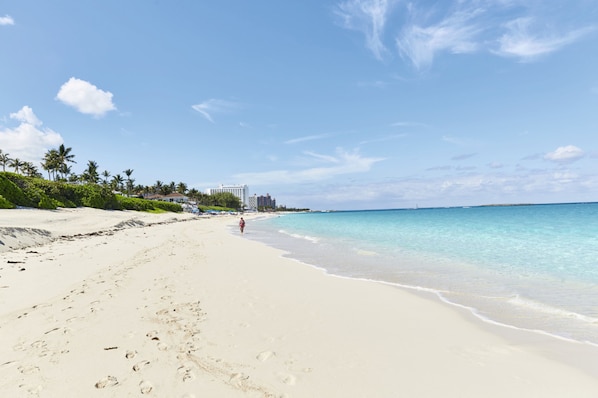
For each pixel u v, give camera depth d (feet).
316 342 18.04
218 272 37.70
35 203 126.62
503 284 32.35
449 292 29.55
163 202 303.07
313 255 55.16
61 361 15.01
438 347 17.61
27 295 25.54
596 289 29.66
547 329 20.29
